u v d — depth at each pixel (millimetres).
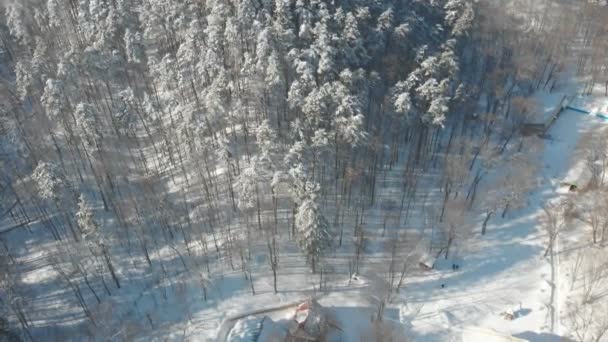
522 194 75562
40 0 104688
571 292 62750
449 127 88125
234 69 80750
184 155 76562
